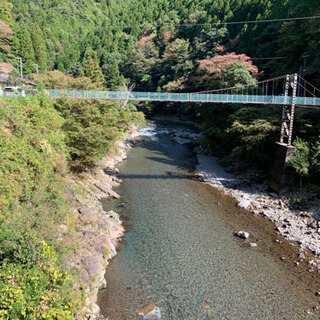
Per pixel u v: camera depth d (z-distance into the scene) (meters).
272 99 25.08
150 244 15.96
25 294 8.17
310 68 31.75
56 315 8.37
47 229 11.38
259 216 20.02
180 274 13.45
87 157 21.08
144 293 12.06
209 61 43.09
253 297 12.15
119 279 12.84
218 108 37.53
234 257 15.05
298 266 14.41
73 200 16.56
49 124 17.78
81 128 20.53
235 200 22.72
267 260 14.88
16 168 12.09
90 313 10.24
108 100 26.19
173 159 34.97
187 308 11.34
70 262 11.38
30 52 58.41
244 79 34.25
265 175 26.86
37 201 12.45
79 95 26.67
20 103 15.95
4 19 62.91
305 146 22.56
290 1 47.28
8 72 45.59
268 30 49.69
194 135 47.69
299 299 12.14
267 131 26.11
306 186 22.23
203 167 31.48
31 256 9.16
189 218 19.44
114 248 14.80
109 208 20.12
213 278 13.28
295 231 17.67
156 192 23.89
